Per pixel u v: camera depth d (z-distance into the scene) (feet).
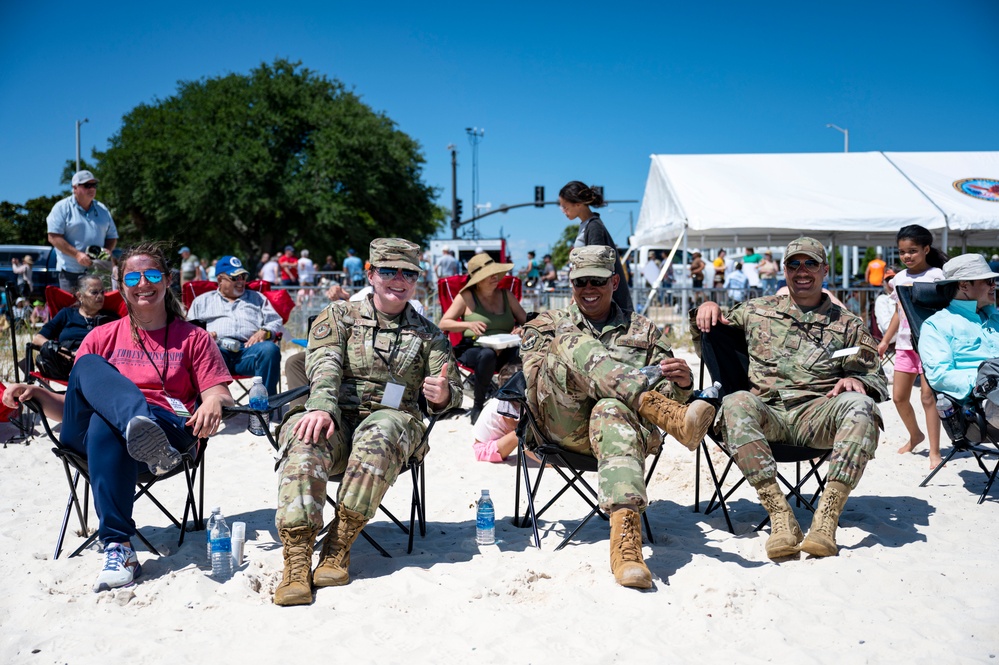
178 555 13.62
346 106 125.39
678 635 10.57
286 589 11.56
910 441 20.59
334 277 77.92
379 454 12.55
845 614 11.03
